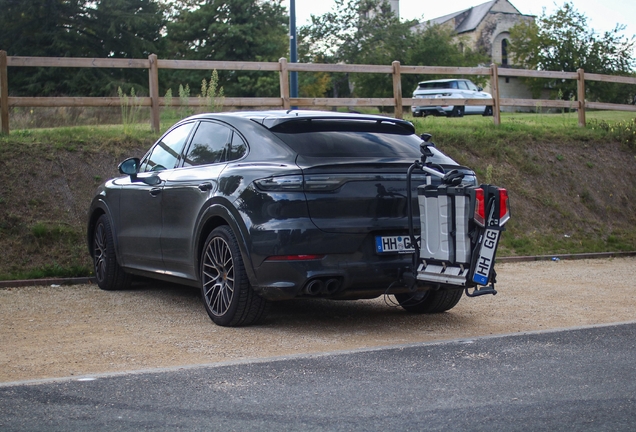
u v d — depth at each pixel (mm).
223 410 3553
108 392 3857
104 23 43688
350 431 3250
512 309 6707
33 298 7066
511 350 4852
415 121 14438
